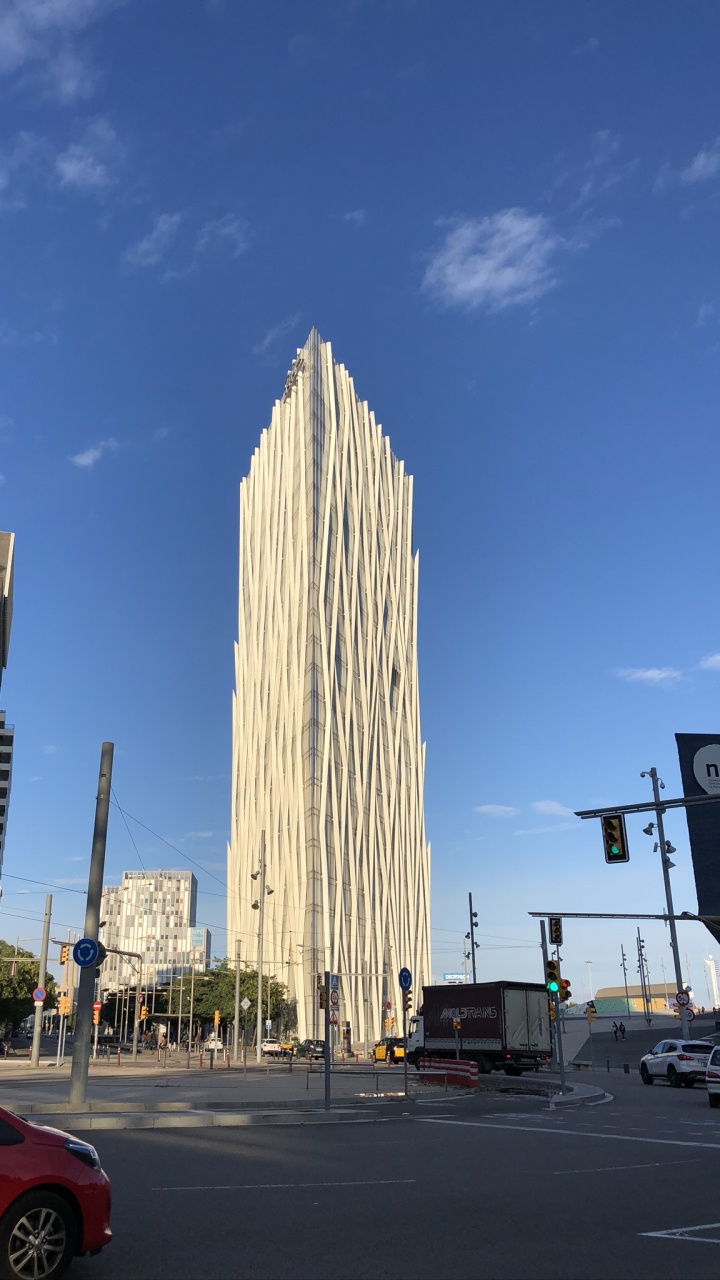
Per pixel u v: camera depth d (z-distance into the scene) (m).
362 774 113.06
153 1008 127.44
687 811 51.19
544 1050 41.84
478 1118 22.16
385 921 112.19
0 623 121.00
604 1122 21.41
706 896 49.56
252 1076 38.44
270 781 113.12
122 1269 7.68
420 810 129.38
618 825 29.66
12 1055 83.75
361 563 122.38
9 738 137.88
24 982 93.25
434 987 44.81
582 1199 11.24
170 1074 40.25
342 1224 9.55
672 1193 11.73
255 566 128.12
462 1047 42.66
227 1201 10.63
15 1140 7.66
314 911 98.38
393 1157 14.83
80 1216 7.61
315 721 105.50
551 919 36.34
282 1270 7.69
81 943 22.34
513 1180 12.66
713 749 51.75
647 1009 94.38
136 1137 17.05
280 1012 95.94
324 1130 19.05
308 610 109.00
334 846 103.94
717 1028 71.25
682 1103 27.88
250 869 115.88
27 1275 7.28
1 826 134.00
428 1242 8.83
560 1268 7.91
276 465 124.50
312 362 119.12
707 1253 8.51
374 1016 105.38
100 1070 44.97
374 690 119.94
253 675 123.88
